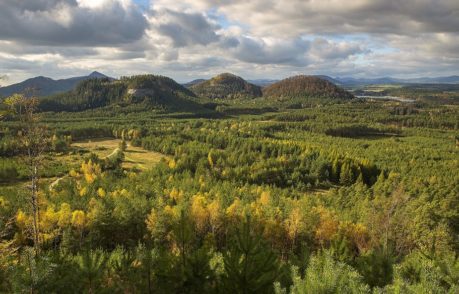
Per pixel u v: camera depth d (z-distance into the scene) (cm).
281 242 5959
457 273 1595
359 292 1216
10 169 10762
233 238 1825
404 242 4878
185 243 2130
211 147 17150
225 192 10225
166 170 13075
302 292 1271
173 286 2052
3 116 3381
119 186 10475
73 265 2031
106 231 6694
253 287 1708
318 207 7900
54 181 11456
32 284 1524
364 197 10512
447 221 6225
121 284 2253
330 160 14325
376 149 17800
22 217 5950
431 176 12438
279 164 14075
